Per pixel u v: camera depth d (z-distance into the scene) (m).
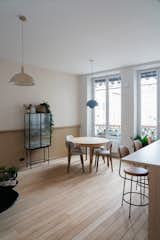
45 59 4.33
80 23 2.60
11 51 3.75
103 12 2.31
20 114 4.61
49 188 3.26
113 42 3.33
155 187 1.86
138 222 2.24
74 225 2.19
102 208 2.58
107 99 5.91
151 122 5.07
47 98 5.25
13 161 4.45
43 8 2.21
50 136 4.98
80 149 4.22
